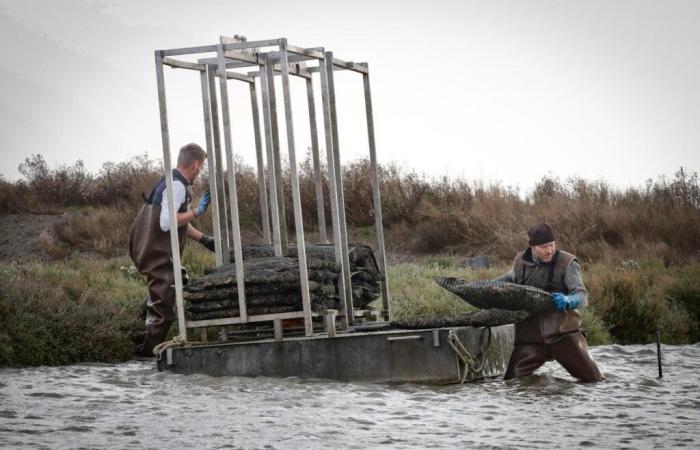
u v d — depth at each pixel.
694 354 20.53
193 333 21.00
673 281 28.77
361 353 16.00
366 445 10.81
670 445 10.84
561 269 16.45
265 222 20.53
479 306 16.58
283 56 16.73
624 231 36.84
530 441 11.07
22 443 10.56
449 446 10.77
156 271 19.80
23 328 18.61
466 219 38.38
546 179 43.03
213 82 19.56
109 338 19.95
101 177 45.19
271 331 18.94
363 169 42.44
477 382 16.25
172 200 17.23
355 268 19.03
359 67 19.83
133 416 12.44
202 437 11.10
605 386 15.61
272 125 18.86
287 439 11.06
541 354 16.47
